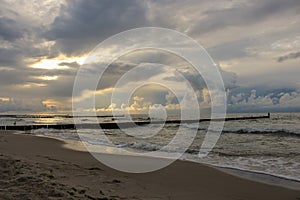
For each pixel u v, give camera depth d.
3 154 9.83
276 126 32.66
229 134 24.39
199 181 7.76
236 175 8.59
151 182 7.42
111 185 6.66
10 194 4.87
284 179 8.02
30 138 21.78
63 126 43.19
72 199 4.78
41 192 5.01
